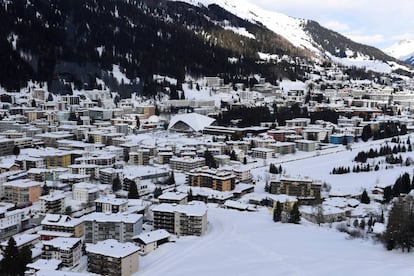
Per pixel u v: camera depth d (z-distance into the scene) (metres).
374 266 194.38
